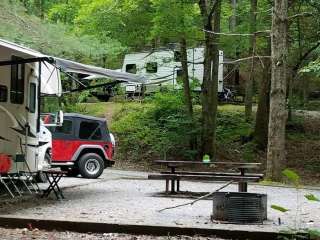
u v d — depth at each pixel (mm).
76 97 28906
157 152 26172
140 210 9820
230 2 27938
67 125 16844
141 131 27875
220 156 25969
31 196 11523
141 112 29750
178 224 8180
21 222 8273
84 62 23844
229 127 28422
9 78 11203
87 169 17031
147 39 23953
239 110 30938
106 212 9422
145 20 23688
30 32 17547
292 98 31031
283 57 16938
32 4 23266
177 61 27219
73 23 25422
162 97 27172
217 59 25062
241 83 35469
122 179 17281
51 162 15461
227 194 8648
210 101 25328
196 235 7840
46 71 13547
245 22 25281
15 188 11914
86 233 8000
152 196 12320
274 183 16219
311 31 26594
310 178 22766
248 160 25547
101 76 11570
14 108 11406
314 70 18969
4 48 10805
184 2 22312
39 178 14641
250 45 25031
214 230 7805
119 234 7918
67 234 7875
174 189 13523
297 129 29453
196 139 25984
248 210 8461
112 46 22984
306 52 27391
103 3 22969
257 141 26656
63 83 22969
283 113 16953
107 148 17484
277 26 16984
